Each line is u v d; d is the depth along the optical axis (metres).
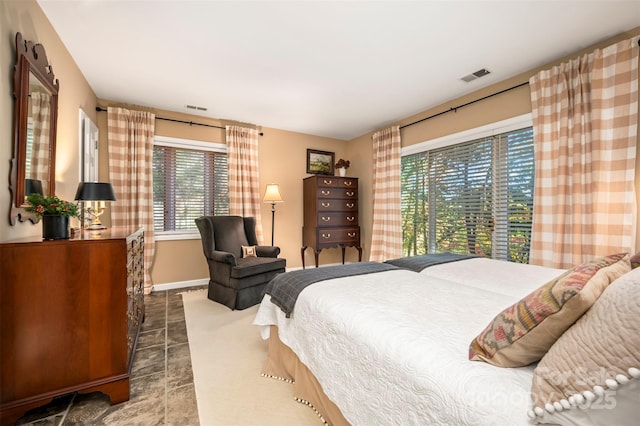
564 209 2.31
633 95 1.98
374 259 4.28
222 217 3.54
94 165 2.99
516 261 2.74
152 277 3.54
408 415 0.84
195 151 3.88
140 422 1.35
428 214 3.71
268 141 4.38
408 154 3.94
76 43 2.19
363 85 2.94
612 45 2.08
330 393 1.18
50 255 1.38
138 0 1.75
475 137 3.09
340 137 4.99
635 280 0.59
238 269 2.87
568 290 0.66
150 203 3.45
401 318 1.11
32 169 1.68
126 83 2.87
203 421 1.36
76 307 1.43
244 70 2.62
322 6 1.81
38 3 1.77
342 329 1.17
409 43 2.21
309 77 2.76
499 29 2.04
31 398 1.32
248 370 1.80
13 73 1.50
